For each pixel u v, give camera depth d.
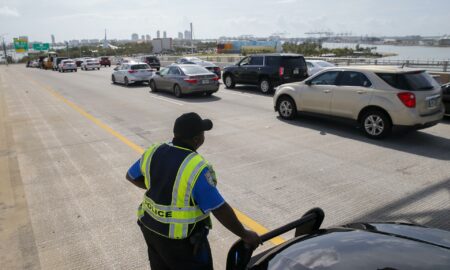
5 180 6.33
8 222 4.81
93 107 14.13
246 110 12.53
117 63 57.78
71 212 5.06
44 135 9.62
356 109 8.73
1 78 35.47
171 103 14.54
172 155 2.39
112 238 4.36
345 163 6.84
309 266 2.15
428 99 8.02
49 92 20.27
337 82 9.21
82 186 5.97
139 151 7.88
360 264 2.04
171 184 2.32
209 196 2.27
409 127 7.99
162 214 2.36
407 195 5.38
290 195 5.46
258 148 7.90
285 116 10.80
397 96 7.98
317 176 6.20
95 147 8.29
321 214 2.76
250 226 4.55
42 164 7.16
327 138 8.64
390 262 2.02
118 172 6.59
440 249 2.16
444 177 6.05
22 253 4.10
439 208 4.95
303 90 10.05
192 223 2.34
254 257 2.61
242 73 17.80
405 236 2.37
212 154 7.53
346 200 5.25
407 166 6.62
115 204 5.28
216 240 4.27
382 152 7.48
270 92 16.86
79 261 3.93
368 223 2.72
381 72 8.37
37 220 4.85
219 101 14.77
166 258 2.43
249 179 6.12
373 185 5.77
